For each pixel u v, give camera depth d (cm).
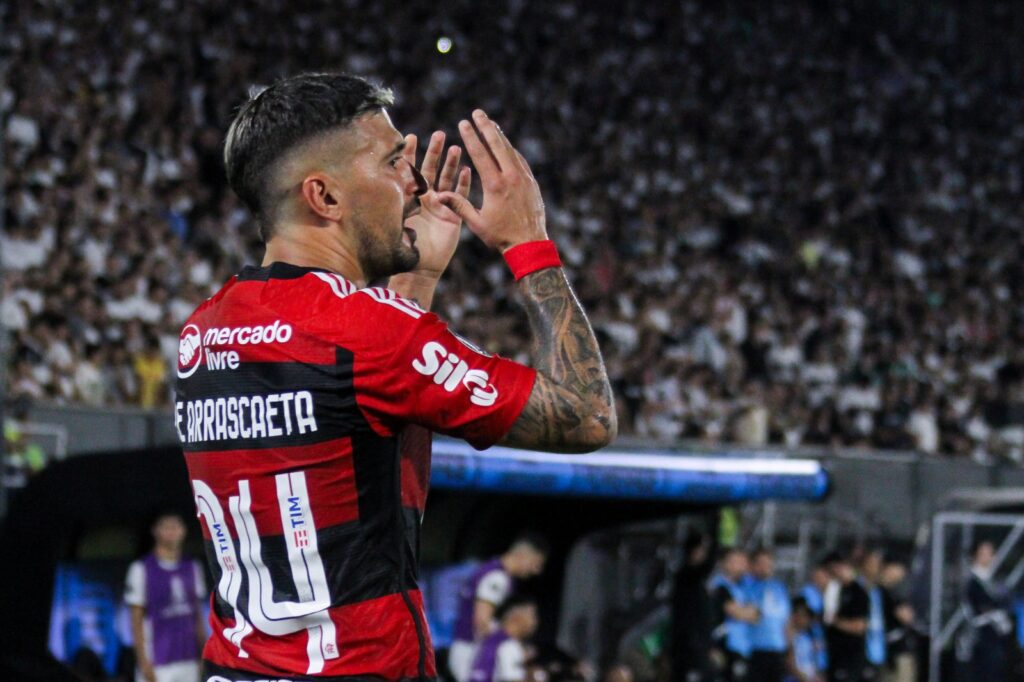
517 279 622
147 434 3044
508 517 2423
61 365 3241
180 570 2055
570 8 6731
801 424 4659
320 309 591
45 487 1938
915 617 3397
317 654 580
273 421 589
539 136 5884
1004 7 8300
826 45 7619
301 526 586
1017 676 3189
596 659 3062
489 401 577
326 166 614
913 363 5428
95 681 2044
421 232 723
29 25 4566
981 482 4191
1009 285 6531
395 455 595
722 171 6316
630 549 3161
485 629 2114
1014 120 7794
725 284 5325
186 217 4297
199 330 628
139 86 4722
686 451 3584
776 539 3778
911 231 6556
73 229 3803
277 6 5609
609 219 5509
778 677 2764
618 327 4659
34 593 1909
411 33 5984
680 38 7081
